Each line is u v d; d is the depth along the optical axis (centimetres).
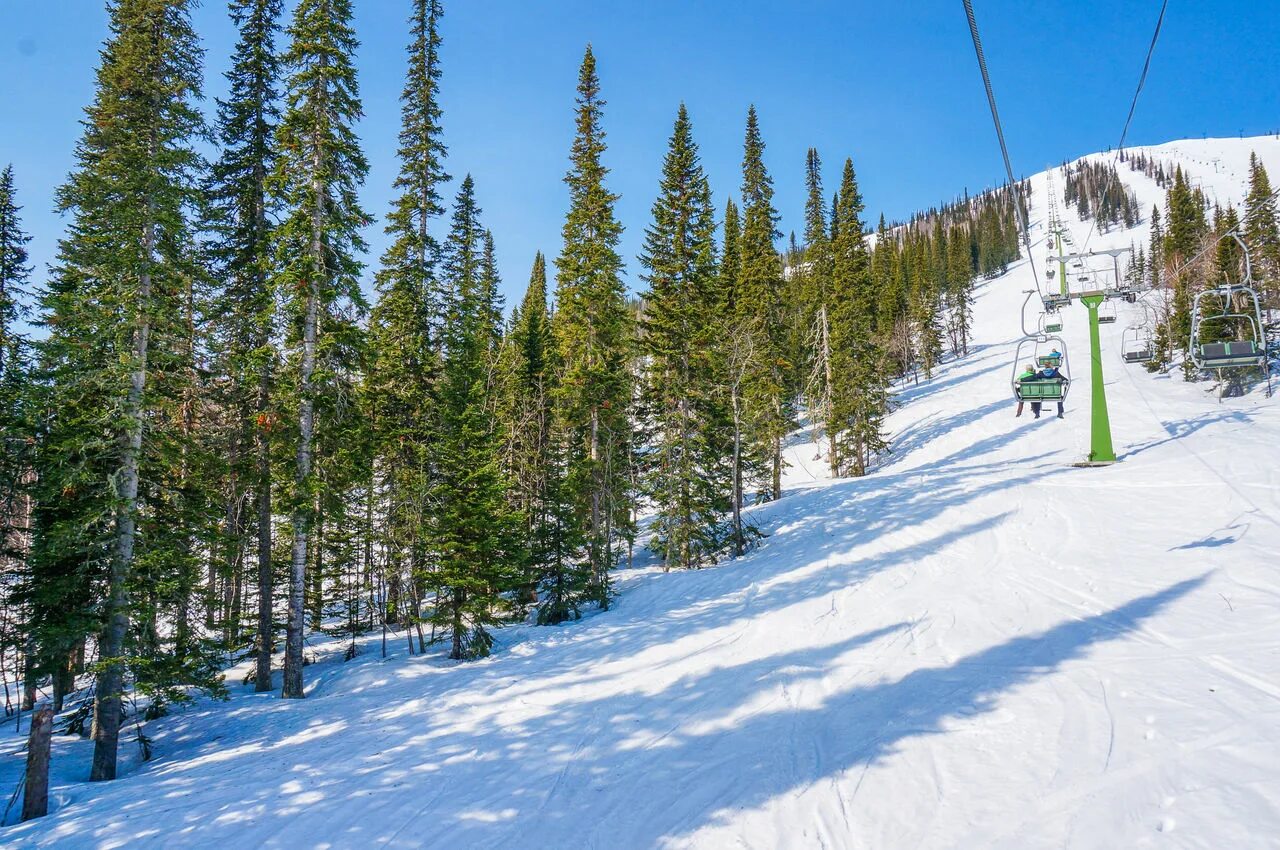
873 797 671
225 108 1769
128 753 1262
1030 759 688
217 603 1465
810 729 876
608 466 2388
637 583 2150
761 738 872
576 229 2392
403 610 2344
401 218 2316
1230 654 849
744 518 2705
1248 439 2162
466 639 1706
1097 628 1052
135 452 1281
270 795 844
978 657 1031
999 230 13150
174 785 925
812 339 4012
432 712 1186
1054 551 1546
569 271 2355
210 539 1438
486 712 1143
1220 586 1113
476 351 2928
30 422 1490
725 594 1786
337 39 1650
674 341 2322
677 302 2391
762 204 3347
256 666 1758
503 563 1773
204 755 1139
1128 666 879
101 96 1328
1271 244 4250
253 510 1919
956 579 1502
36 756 895
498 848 663
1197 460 2006
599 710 1077
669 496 2273
